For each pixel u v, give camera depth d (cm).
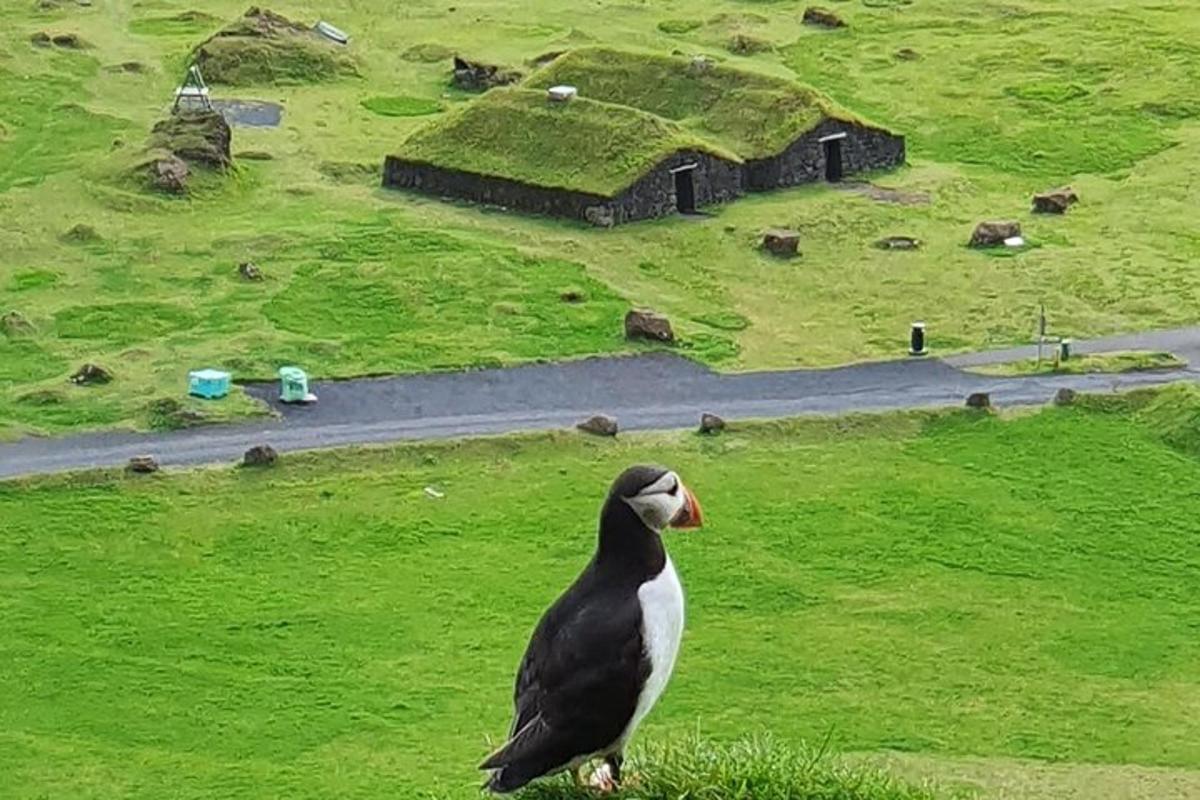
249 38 13062
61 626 6512
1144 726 5903
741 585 6825
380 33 13962
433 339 8781
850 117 11081
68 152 11338
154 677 6191
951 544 7162
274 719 5912
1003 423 8050
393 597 6719
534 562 6975
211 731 5850
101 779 5566
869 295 9431
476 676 6175
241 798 5425
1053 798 5269
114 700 6044
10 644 6378
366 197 10662
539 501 7419
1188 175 11238
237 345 8662
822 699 6022
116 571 6900
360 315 9044
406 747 5709
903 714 5934
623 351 8706
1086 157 11556
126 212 10306
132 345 8675
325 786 5472
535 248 9844
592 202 10138
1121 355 8694
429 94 12750
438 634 6462
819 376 8494
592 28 14088
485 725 5844
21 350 8631
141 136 11631
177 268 9588
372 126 12000
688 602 6694
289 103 12425
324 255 9706
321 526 7219
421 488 7494
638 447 7825
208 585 6812
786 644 6406
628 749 2942
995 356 8738
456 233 10012
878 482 7606
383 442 7781
